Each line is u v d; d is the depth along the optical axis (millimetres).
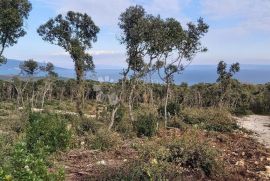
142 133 16594
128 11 18484
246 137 18781
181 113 23719
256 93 47219
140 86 31016
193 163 10070
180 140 11414
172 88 43562
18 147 6926
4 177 5699
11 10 18922
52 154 10992
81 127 16516
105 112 21922
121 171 8555
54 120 12477
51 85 55906
